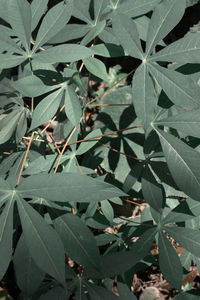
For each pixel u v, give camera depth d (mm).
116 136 2059
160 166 1403
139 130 2061
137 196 1826
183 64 1383
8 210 1064
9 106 1599
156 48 2420
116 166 2064
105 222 1500
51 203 1219
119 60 2445
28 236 1013
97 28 1338
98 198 1013
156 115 1312
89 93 2357
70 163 1536
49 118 1305
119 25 1256
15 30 1235
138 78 1248
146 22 1685
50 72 1325
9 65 1229
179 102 1205
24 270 1049
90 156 1837
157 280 2086
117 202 1552
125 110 2092
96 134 1536
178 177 1173
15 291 1918
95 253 1095
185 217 1357
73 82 1307
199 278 2066
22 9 1218
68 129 1583
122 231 1627
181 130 1226
